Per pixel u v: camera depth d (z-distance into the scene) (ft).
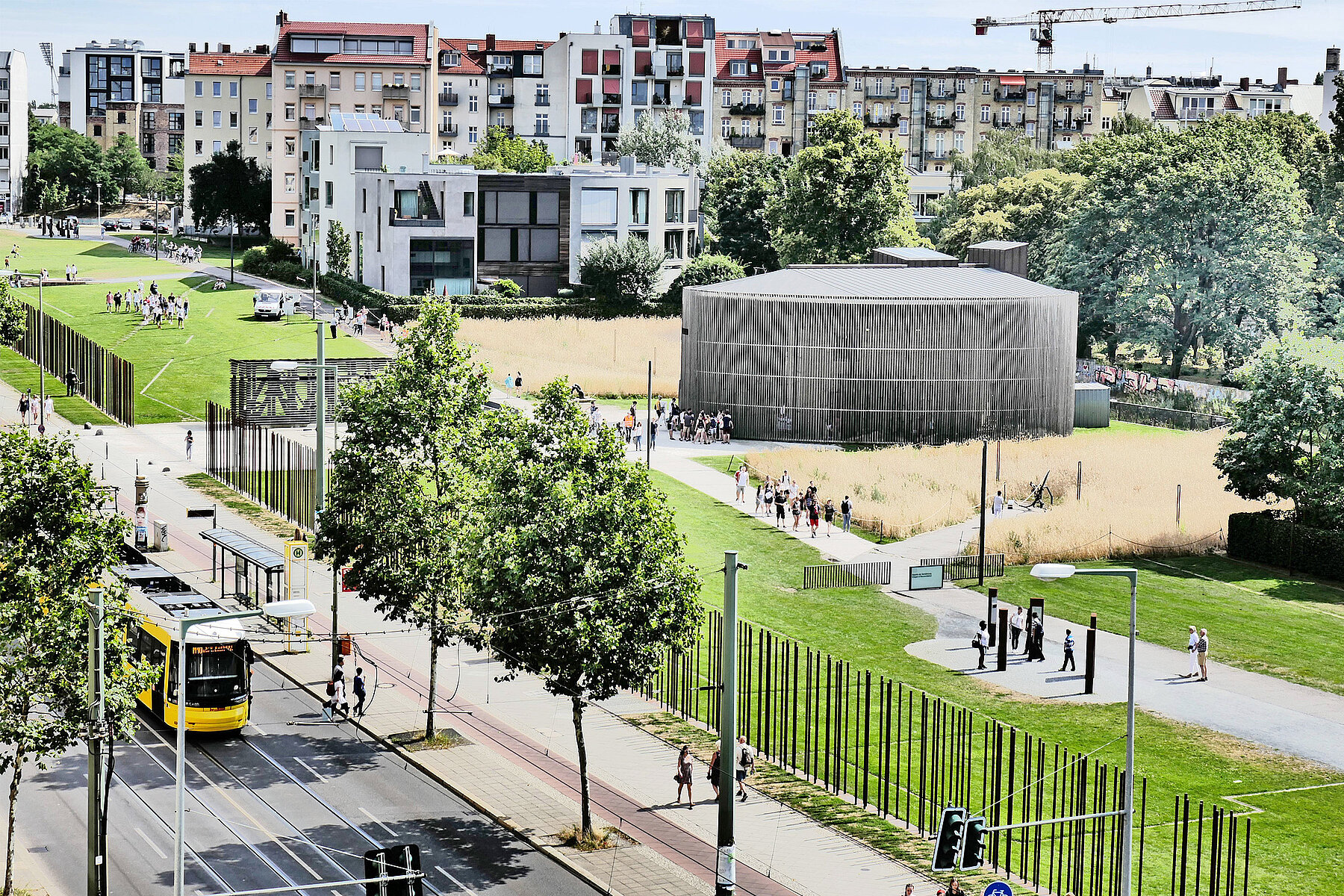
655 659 157.58
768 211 599.16
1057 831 164.14
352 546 187.62
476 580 161.89
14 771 143.95
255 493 290.56
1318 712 203.21
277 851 152.35
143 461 314.76
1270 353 287.89
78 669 132.16
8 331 361.92
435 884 146.30
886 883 149.48
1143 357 545.85
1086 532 285.23
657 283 519.60
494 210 526.98
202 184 654.53
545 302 501.56
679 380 394.93
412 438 188.03
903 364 372.99
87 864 145.89
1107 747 187.21
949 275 403.95
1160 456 351.46
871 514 294.66
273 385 340.59
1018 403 383.24
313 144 560.20
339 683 194.08
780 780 176.76
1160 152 506.48
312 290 510.99
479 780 174.09
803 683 207.51
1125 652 228.02
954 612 244.83
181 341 415.03
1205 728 195.42
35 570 130.21
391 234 491.72
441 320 190.49
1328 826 166.61
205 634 183.01
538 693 204.54
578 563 154.61
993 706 201.05
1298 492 282.97
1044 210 561.84
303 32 653.30
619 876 149.48
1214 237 479.41
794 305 372.99
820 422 374.22
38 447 133.80
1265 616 249.14
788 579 256.11
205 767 175.94
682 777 168.86
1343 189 519.60
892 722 194.29
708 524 284.20
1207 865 156.35
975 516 300.81
